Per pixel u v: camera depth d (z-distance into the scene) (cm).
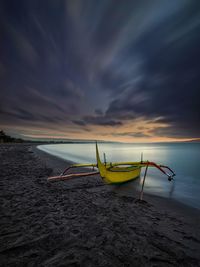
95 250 271
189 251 294
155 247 296
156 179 1052
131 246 292
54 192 633
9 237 301
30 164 1455
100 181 914
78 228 346
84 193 653
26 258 244
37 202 502
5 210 432
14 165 1330
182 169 1496
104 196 630
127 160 2303
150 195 692
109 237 316
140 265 242
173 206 559
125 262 246
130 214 456
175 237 344
